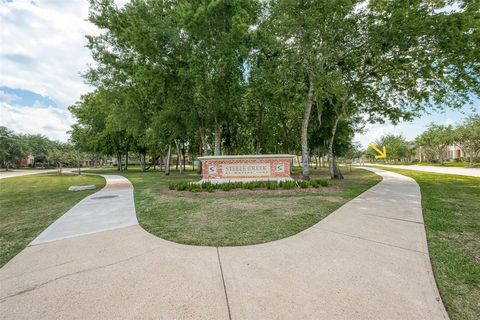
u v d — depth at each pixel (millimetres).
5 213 6754
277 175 11797
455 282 2686
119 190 11484
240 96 15961
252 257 3369
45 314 2225
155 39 12719
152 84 13352
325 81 11648
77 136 35000
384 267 3020
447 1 10070
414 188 9891
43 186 14414
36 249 3881
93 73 17359
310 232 4410
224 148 24703
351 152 23172
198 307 2281
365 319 2078
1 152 44188
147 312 2223
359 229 4531
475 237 4078
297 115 19438
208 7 10930
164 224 5164
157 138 21062
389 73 13867
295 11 10945
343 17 11547
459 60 10797
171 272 2977
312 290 2525
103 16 13992
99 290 2611
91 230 4863
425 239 3990
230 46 12000
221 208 6652
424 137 43344
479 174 16953
